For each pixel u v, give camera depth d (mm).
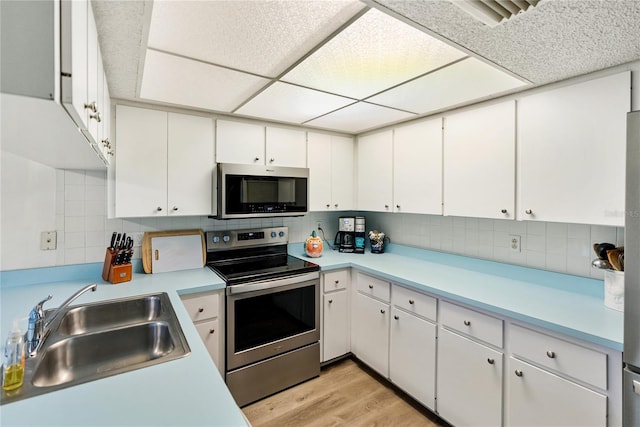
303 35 1188
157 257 2225
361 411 2051
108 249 1995
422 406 2102
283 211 2455
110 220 2129
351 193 2982
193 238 2383
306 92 1808
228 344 2008
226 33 1163
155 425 729
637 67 1338
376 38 1203
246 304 2080
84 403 809
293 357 2297
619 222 1376
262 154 2461
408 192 2434
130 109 1962
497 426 1596
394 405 2113
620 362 1185
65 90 630
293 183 2510
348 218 3025
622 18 1033
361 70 1501
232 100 1951
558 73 1491
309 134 2709
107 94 1587
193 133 2180
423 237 2721
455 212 2088
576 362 1305
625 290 1098
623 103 1370
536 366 1445
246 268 2324
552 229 1898
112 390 869
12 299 1619
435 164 2223
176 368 986
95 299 1630
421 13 1031
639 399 1095
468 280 2037
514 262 2086
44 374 1084
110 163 1822
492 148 1876
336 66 1459
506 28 1111
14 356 886
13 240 1847
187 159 2158
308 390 2275
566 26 1090
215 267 2355
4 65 576
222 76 1568
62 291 1763
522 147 1730
